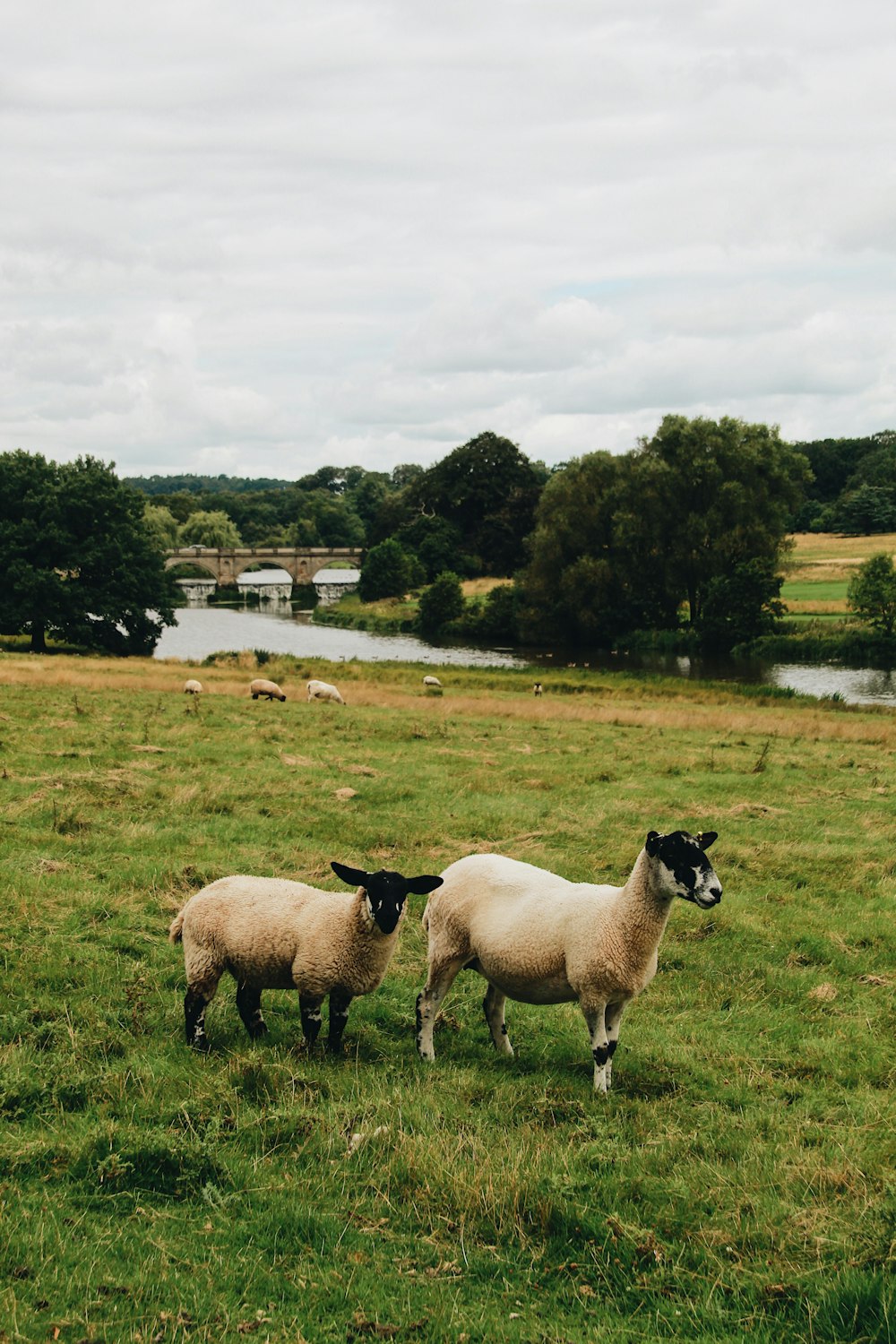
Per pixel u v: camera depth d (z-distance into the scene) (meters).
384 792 17.50
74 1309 4.43
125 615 63.28
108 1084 6.67
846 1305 4.79
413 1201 5.59
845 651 67.12
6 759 17.64
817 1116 7.54
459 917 8.20
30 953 9.06
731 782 20.78
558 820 16.53
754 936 11.76
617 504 78.44
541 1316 4.79
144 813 14.76
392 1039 8.48
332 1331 4.52
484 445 134.25
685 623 78.12
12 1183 5.44
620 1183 5.92
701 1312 4.82
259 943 7.65
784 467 73.44
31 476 63.31
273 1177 5.73
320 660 52.81
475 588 119.00
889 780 21.91
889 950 11.48
